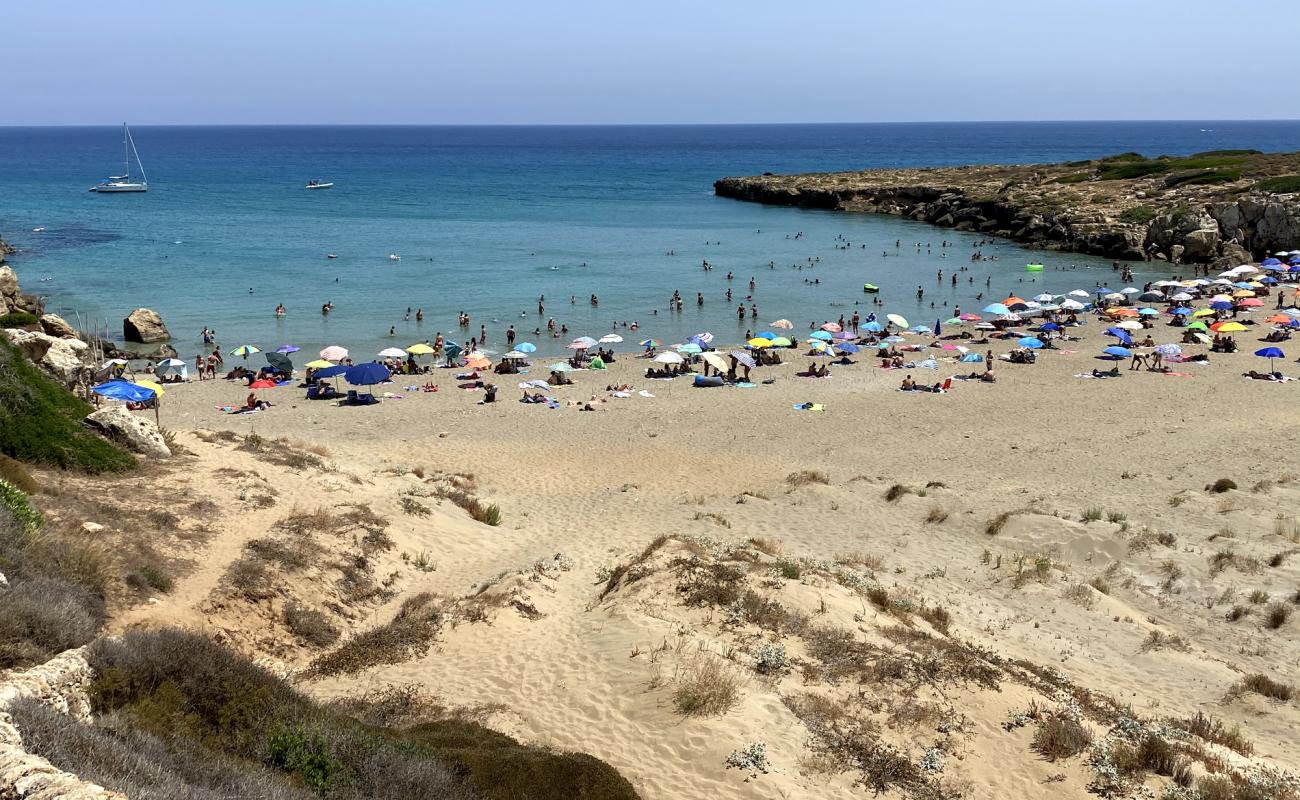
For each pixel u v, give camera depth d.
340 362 48.53
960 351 52.16
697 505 28.20
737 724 12.30
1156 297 64.75
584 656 14.80
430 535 22.72
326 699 13.88
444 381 48.12
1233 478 29.44
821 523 26.47
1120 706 15.05
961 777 11.62
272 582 17.33
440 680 14.69
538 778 10.75
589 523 26.06
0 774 7.45
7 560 13.33
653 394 45.12
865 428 38.72
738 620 15.69
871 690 13.55
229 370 50.38
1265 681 16.48
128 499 19.86
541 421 40.09
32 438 20.73
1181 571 21.94
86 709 9.67
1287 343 52.12
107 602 14.58
